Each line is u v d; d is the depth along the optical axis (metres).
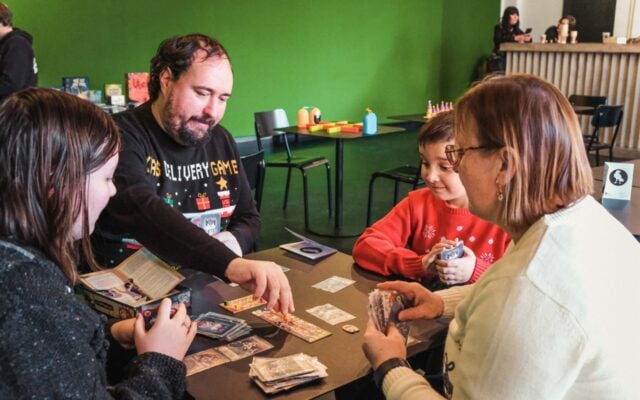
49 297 0.78
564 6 9.98
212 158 2.03
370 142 8.80
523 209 0.92
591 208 0.93
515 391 0.83
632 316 0.86
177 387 1.04
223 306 1.52
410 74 9.95
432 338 1.36
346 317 1.46
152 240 1.56
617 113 6.43
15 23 6.12
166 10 7.11
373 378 1.20
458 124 0.99
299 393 1.12
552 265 0.85
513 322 0.83
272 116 5.41
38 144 0.79
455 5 10.25
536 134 0.89
